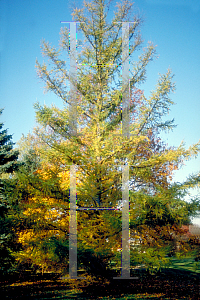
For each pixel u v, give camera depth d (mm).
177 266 13383
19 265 14383
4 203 10484
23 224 8492
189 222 9117
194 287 9836
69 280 9531
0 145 18812
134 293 8906
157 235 9211
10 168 17047
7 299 8844
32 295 9258
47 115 9438
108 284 9352
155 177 10938
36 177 8867
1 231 8508
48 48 10297
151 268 8422
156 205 8375
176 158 9141
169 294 8961
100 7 10688
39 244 8102
